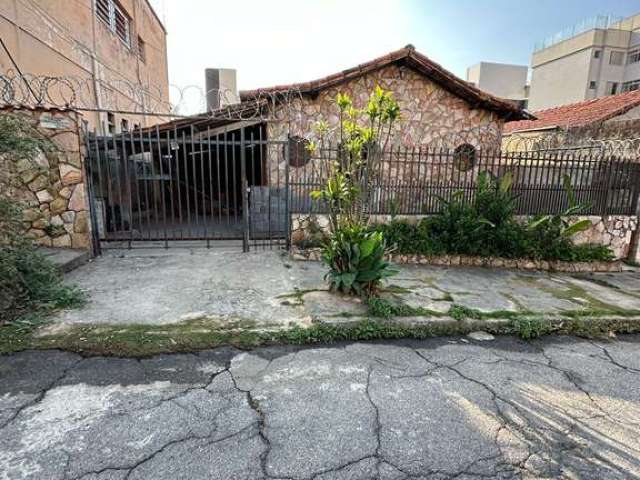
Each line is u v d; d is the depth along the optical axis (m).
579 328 3.98
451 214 6.41
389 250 5.22
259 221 7.12
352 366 3.04
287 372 2.91
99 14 10.30
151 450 2.05
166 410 2.38
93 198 5.88
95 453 2.01
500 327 3.88
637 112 10.10
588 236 7.04
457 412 2.49
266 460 2.02
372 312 3.91
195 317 3.69
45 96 7.28
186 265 5.61
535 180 6.77
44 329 3.29
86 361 2.91
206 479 1.88
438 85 8.77
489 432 2.31
